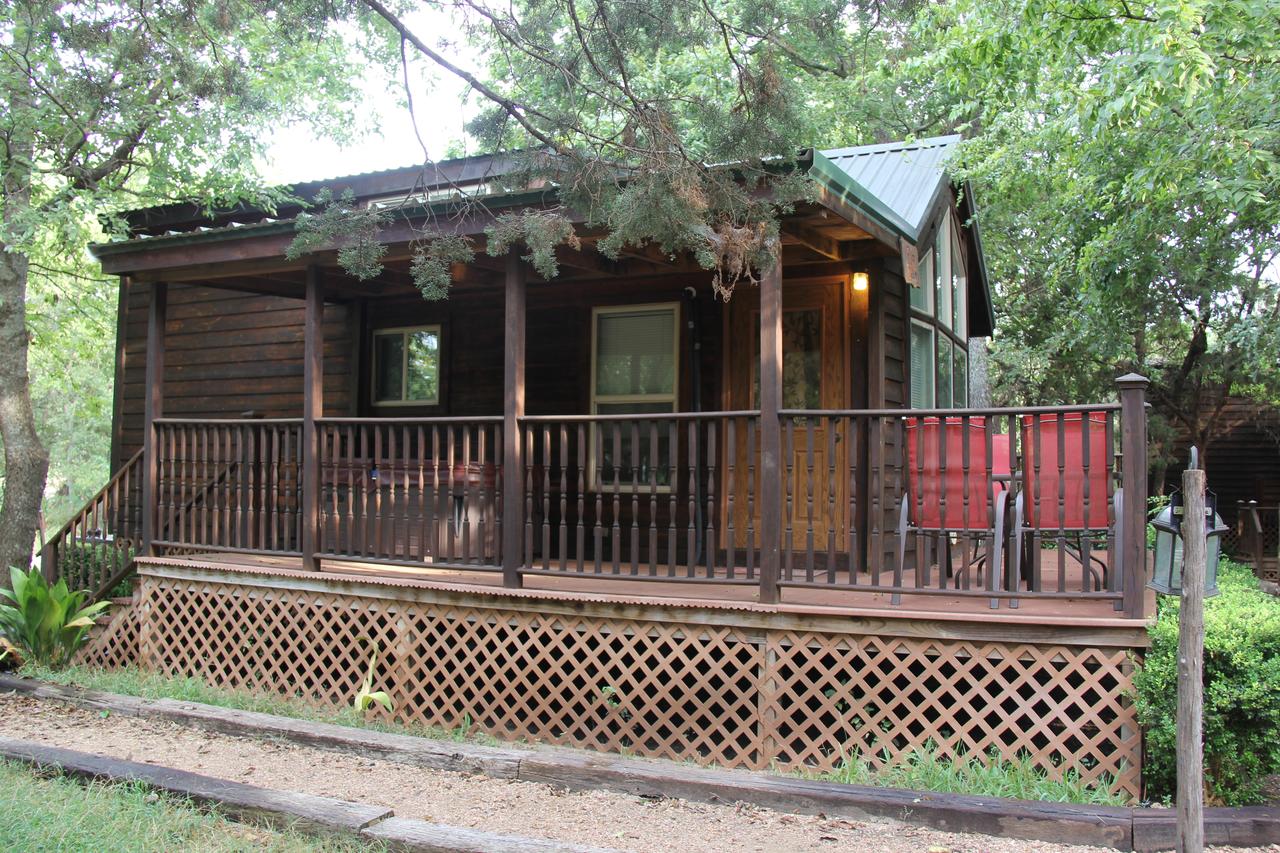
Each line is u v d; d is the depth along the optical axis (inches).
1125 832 177.3
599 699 251.3
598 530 253.4
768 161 221.3
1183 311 566.6
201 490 358.0
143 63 290.7
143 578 335.9
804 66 249.3
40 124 404.5
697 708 242.2
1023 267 650.8
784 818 194.4
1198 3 278.5
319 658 293.4
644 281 338.0
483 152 285.4
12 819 175.8
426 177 388.2
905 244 294.4
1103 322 495.2
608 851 163.8
